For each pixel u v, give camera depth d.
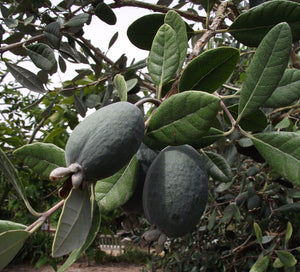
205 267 2.34
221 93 1.85
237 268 2.19
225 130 1.16
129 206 0.65
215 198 1.93
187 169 0.55
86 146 0.44
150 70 0.66
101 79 1.47
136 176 0.60
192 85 0.62
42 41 1.14
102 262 7.20
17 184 0.45
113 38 1.37
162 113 0.52
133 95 1.43
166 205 0.53
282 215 1.62
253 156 0.92
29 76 1.03
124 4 1.05
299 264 1.63
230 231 2.12
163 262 3.11
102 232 3.13
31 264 5.97
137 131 0.48
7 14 1.05
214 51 0.57
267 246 1.92
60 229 0.40
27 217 3.39
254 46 0.79
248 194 1.57
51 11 1.06
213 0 0.81
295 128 1.26
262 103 0.55
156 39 0.68
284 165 0.55
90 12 1.08
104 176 0.45
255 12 0.73
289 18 0.71
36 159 0.58
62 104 1.91
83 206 0.44
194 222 0.55
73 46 1.13
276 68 0.53
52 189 3.57
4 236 0.39
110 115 0.47
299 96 0.65
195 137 0.50
